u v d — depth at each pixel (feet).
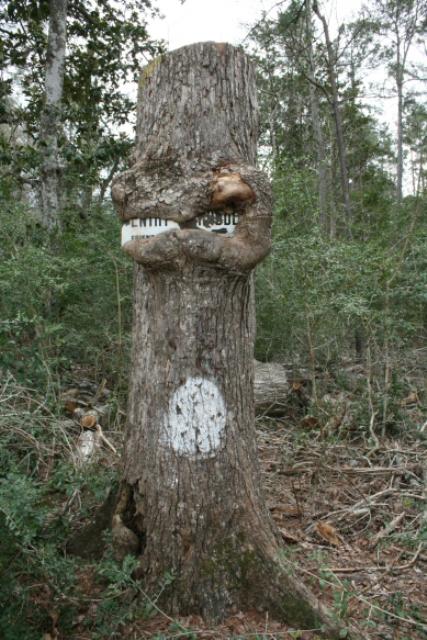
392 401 17.92
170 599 8.80
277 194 20.27
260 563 8.98
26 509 7.60
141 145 9.53
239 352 9.48
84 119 30.22
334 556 11.36
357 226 28.48
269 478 14.74
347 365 22.12
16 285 15.08
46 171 25.71
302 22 46.68
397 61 53.52
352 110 60.39
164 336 9.16
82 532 10.27
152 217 9.04
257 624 8.59
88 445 14.11
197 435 9.02
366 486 14.40
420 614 9.54
